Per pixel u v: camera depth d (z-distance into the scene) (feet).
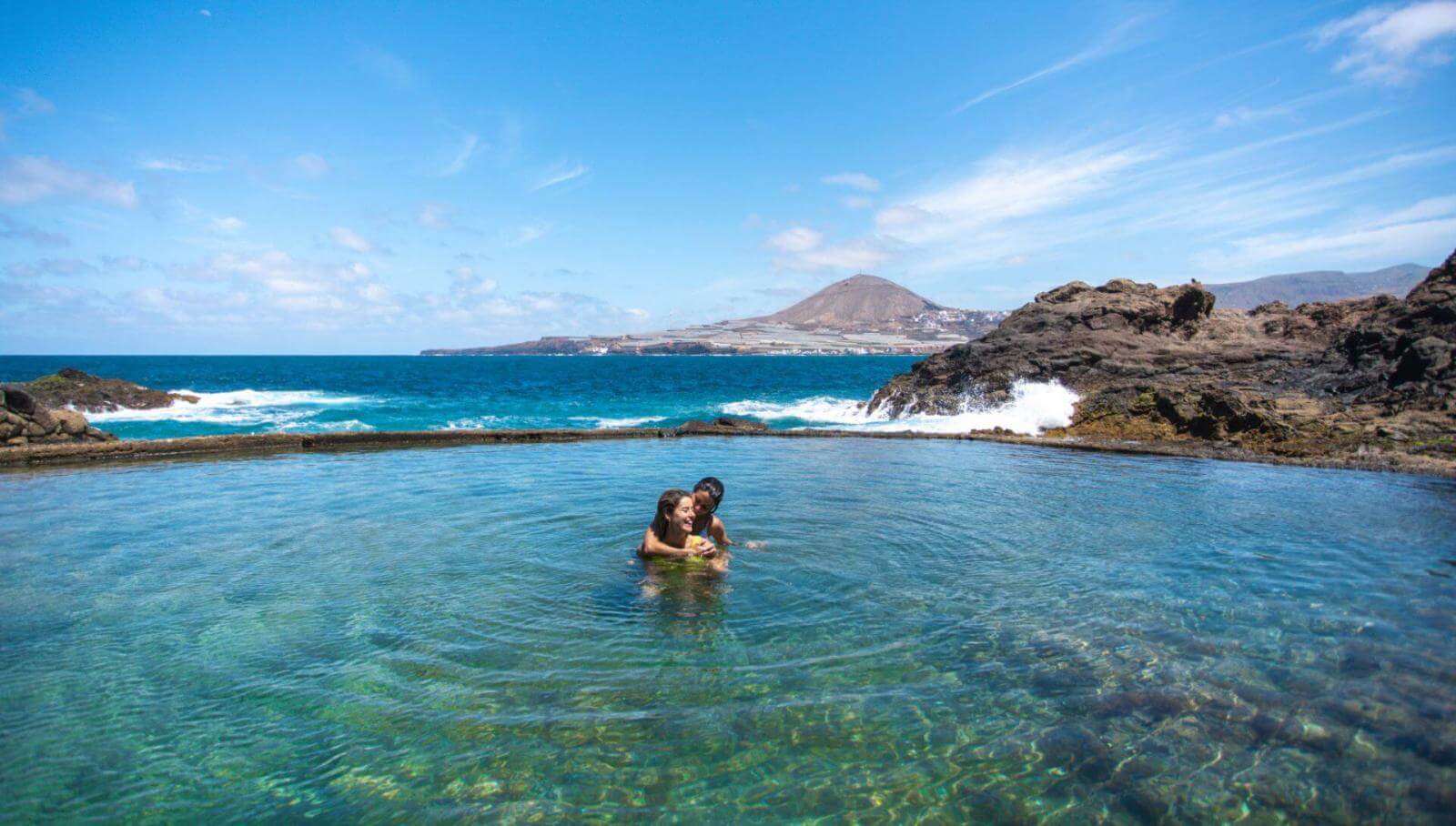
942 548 24.41
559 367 442.91
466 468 42.73
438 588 19.95
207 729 12.71
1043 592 19.92
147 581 20.59
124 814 10.39
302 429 85.35
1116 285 97.09
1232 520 29.04
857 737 12.53
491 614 18.02
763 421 96.12
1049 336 88.94
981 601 19.13
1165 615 18.24
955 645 16.30
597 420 97.86
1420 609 18.70
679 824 10.26
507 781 11.25
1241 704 13.70
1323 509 31.58
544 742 12.28
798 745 12.27
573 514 29.40
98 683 14.38
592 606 18.58
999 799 10.85
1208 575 21.56
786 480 38.68
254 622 17.51
